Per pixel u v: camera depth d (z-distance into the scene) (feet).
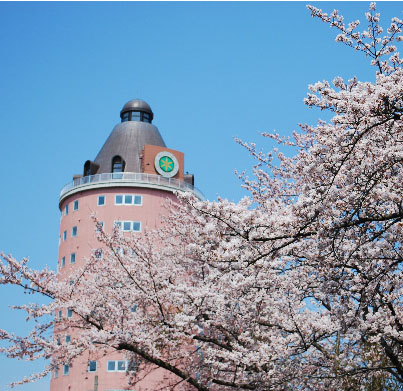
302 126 72.90
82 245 229.04
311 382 52.44
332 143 31.91
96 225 57.00
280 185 71.72
